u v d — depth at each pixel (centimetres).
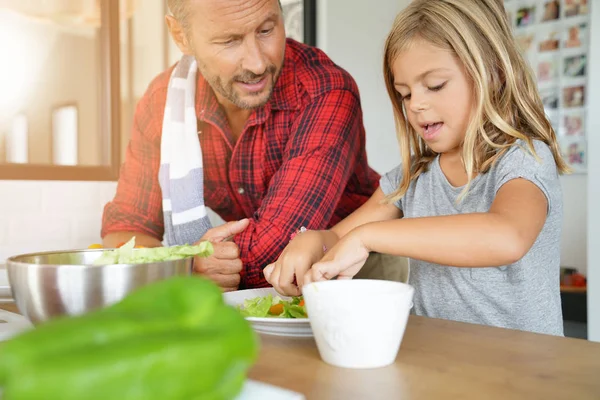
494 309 108
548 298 106
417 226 79
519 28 313
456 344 63
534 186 93
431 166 124
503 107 108
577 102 297
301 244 90
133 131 182
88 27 177
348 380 51
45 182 173
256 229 131
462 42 102
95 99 179
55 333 31
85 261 76
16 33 166
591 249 238
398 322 55
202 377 33
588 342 64
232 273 118
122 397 30
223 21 148
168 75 177
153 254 70
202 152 173
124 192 181
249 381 44
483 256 76
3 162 165
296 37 247
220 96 166
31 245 171
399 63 108
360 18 269
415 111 107
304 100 149
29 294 62
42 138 172
